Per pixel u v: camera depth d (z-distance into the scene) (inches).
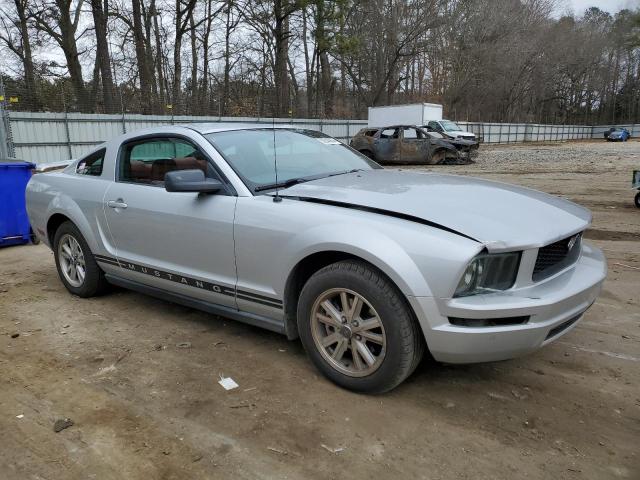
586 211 137.7
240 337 154.9
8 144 660.7
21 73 1045.8
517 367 134.2
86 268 185.3
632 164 772.0
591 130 2760.8
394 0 1660.9
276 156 153.8
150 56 1258.0
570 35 2736.2
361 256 111.0
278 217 126.8
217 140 149.5
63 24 1185.4
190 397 121.4
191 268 149.1
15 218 282.7
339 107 1886.1
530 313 103.6
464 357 107.3
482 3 1961.1
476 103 2186.3
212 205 139.8
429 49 1763.0
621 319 165.0
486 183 146.9
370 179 145.1
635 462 97.3
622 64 3312.0
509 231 108.6
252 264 132.8
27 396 123.2
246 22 1402.6
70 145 761.0
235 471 96.0
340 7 1371.8
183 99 1214.9
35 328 164.9
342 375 122.0
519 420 111.0
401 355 111.2
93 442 105.0
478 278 105.4
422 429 107.9
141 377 131.3
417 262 105.7
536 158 932.6
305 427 108.9
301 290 131.3
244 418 112.6
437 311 105.0
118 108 915.4
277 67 1427.2
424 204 118.5
